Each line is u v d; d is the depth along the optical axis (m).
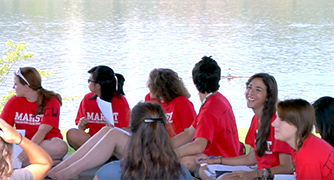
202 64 4.82
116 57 50.34
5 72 16.45
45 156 3.08
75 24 80.81
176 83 5.32
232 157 4.78
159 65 46.22
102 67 5.55
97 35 67.50
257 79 4.51
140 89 33.91
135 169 3.02
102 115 5.76
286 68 45.72
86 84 35.81
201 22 86.31
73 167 4.54
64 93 32.69
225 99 4.95
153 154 3.02
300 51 55.84
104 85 5.51
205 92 4.88
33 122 5.40
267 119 4.44
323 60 49.94
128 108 5.70
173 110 5.30
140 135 3.05
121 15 97.56
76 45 58.16
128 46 57.78
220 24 83.25
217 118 4.75
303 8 111.38
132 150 3.04
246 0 135.12
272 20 89.94
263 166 4.52
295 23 84.62
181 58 50.34
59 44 58.88
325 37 67.56
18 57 16.36
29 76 5.26
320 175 3.51
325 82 39.03
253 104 4.53
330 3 123.81
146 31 72.81
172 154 3.08
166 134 3.09
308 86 37.50
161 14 100.38
